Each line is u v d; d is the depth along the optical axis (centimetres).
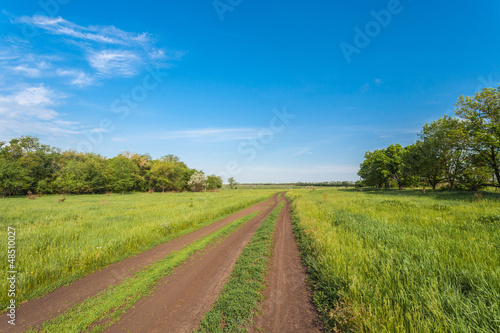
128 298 436
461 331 250
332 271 461
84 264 587
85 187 4997
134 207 2066
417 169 3506
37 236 777
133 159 7219
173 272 568
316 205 1811
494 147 2220
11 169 4062
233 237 938
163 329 336
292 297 425
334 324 317
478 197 1655
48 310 394
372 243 624
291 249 753
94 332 332
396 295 336
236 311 373
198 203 2291
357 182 7775
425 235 661
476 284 344
